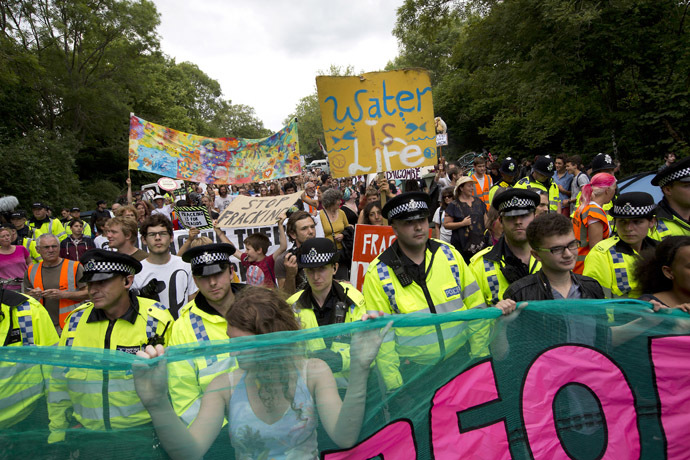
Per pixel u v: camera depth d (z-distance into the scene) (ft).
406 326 6.66
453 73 92.58
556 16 39.99
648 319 7.11
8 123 77.71
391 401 6.51
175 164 22.02
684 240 7.26
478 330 6.91
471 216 18.47
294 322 6.51
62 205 73.41
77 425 6.02
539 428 6.88
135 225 13.39
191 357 5.90
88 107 90.74
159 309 9.09
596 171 18.84
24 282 14.58
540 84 44.34
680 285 7.37
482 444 6.69
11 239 19.49
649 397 7.07
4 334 9.46
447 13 61.00
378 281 9.02
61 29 85.40
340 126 13.50
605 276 10.09
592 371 7.06
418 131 13.39
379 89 13.42
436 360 6.72
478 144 95.76
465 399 6.75
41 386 6.02
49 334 10.13
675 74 40.27
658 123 41.27
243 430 5.73
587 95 45.16
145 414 6.03
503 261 9.54
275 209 16.35
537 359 6.98
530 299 8.04
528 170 50.52
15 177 67.00
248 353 5.94
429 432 6.59
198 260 8.24
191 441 5.74
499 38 47.42
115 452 5.99
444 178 35.09
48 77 83.35
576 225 13.91
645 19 40.88
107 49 93.71
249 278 14.49
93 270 8.29
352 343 6.31
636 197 9.63
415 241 8.78
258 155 22.59
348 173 13.52
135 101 121.80
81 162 109.50
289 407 5.87
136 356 5.97
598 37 40.14
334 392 6.07
